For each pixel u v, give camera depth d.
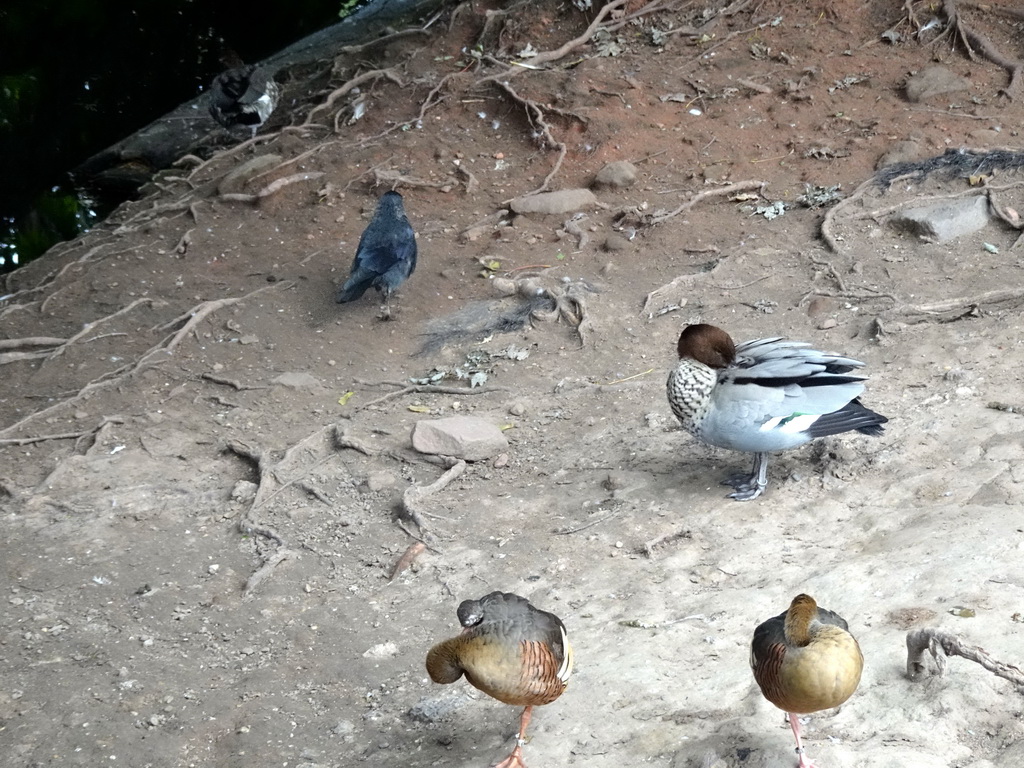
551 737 2.88
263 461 3.81
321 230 4.95
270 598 3.41
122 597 3.44
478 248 4.76
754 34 5.48
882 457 3.48
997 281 4.15
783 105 5.12
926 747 2.70
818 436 3.33
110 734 3.08
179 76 7.25
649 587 3.24
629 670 3.00
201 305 4.49
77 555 3.57
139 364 4.26
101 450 3.94
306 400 4.12
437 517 3.59
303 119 5.76
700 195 4.79
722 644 3.03
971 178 4.56
